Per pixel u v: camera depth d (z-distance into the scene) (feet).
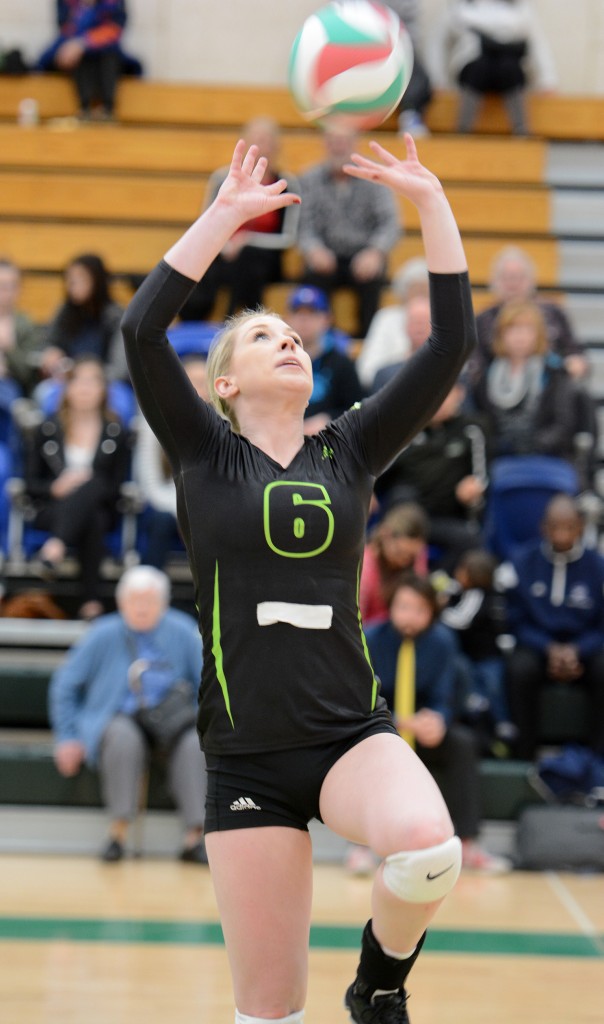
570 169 57.77
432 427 37.37
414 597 32.89
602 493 41.63
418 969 24.13
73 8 59.36
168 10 61.98
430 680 33.12
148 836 33.30
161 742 32.40
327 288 48.03
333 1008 21.66
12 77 59.62
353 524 14.93
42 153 56.70
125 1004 21.68
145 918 27.09
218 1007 21.66
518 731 34.68
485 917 27.94
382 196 48.70
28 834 33.53
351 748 14.23
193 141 57.11
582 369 41.57
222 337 16.08
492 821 33.68
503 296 42.55
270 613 14.35
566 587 35.32
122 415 39.86
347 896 29.48
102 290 43.27
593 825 32.35
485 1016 21.54
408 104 57.26
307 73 16.79
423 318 37.24
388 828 13.04
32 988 22.36
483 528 38.42
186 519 15.07
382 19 16.94
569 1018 21.54
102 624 33.81
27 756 33.60
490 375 39.99
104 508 36.99
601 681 34.55
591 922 27.68
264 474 14.88
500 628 35.65
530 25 58.65
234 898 14.21
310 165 55.98
